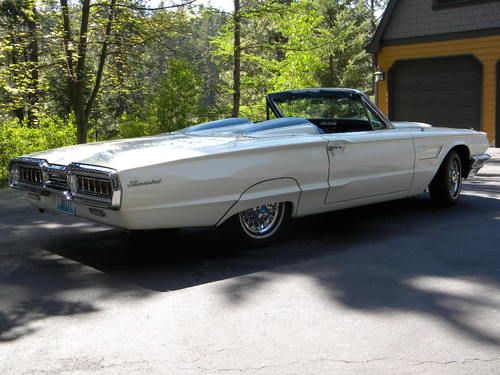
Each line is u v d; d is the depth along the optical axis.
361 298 3.85
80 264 4.76
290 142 5.04
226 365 2.91
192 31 14.70
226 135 5.31
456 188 7.20
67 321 3.52
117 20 13.05
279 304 3.76
